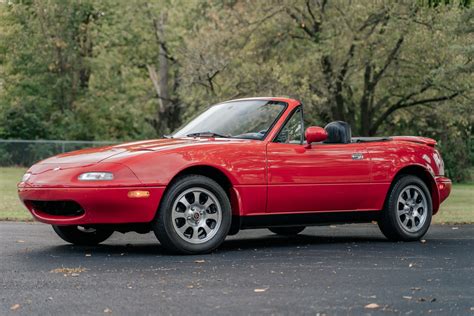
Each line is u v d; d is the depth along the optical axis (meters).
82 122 58.19
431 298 6.86
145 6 53.44
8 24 57.62
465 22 35.69
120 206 9.49
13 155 45.41
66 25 56.38
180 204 9.85
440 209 20.89
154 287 7.39
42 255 9.86
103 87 57.62
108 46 56.81
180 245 9.79
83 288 7.35
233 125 10.91
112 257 9.63
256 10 39.78
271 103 11.06
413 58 38.81
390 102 44.22
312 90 39.12
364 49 38.12
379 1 37.06
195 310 6.34
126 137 59.97
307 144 10.78
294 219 10.73
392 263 9.11
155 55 56.09
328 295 6.98
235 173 10.13
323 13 39.62
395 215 11.61
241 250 10.45
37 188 9.73
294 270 8.49
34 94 57.62
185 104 42.78
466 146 46.91
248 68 38.94
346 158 11.08
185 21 51.28
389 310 6.34
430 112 43.34
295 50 40.69
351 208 11.23
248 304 6.57
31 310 6.37
